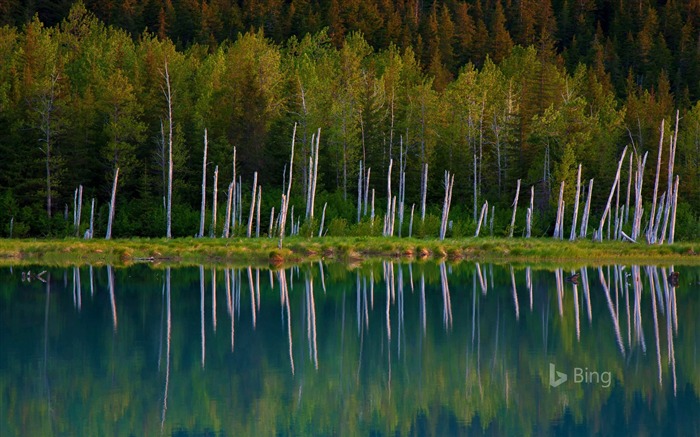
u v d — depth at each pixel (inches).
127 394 920.9
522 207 3346.5
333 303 1504.7
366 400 906.1
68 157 2940.5
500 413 863.1
